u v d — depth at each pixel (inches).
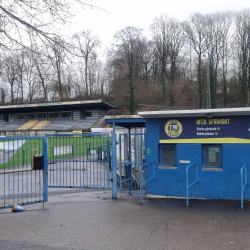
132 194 333.1
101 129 1475.1
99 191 371.9
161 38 2314.2
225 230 189.5
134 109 2165.4
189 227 197.3
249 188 264.5
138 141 368.8
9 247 167.2
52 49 257.4
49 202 296.5
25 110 2428.6
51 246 168.6
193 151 282.4
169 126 291.0
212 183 275.6
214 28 2069.4
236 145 267.9
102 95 2546.8
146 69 2551.7
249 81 1857.8
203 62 2084.2
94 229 198.2
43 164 277.6
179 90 2187.5
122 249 163.5
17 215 241.8
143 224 206.7
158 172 294.8
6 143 305.6
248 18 1925.4
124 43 2209.6
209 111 258.5
